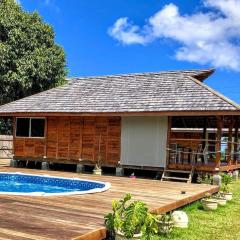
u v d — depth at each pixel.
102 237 6.79
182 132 26.16
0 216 7.51
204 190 12.94
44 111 20.19
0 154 27.94
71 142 20.33
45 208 8.49
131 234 6.27
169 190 12.70
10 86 29.77
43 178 16.16
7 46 29.11
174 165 17.47
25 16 30.92
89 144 19.84
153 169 18.00
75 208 8.65
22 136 21.81
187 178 16.66
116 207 6.73
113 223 6.55
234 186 17.77
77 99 20.73
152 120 18.27
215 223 9.60
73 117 20.39
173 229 8.55
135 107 18.00
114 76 22.59
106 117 19.48
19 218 7.40
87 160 19.78
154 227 6.50
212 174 16.50
